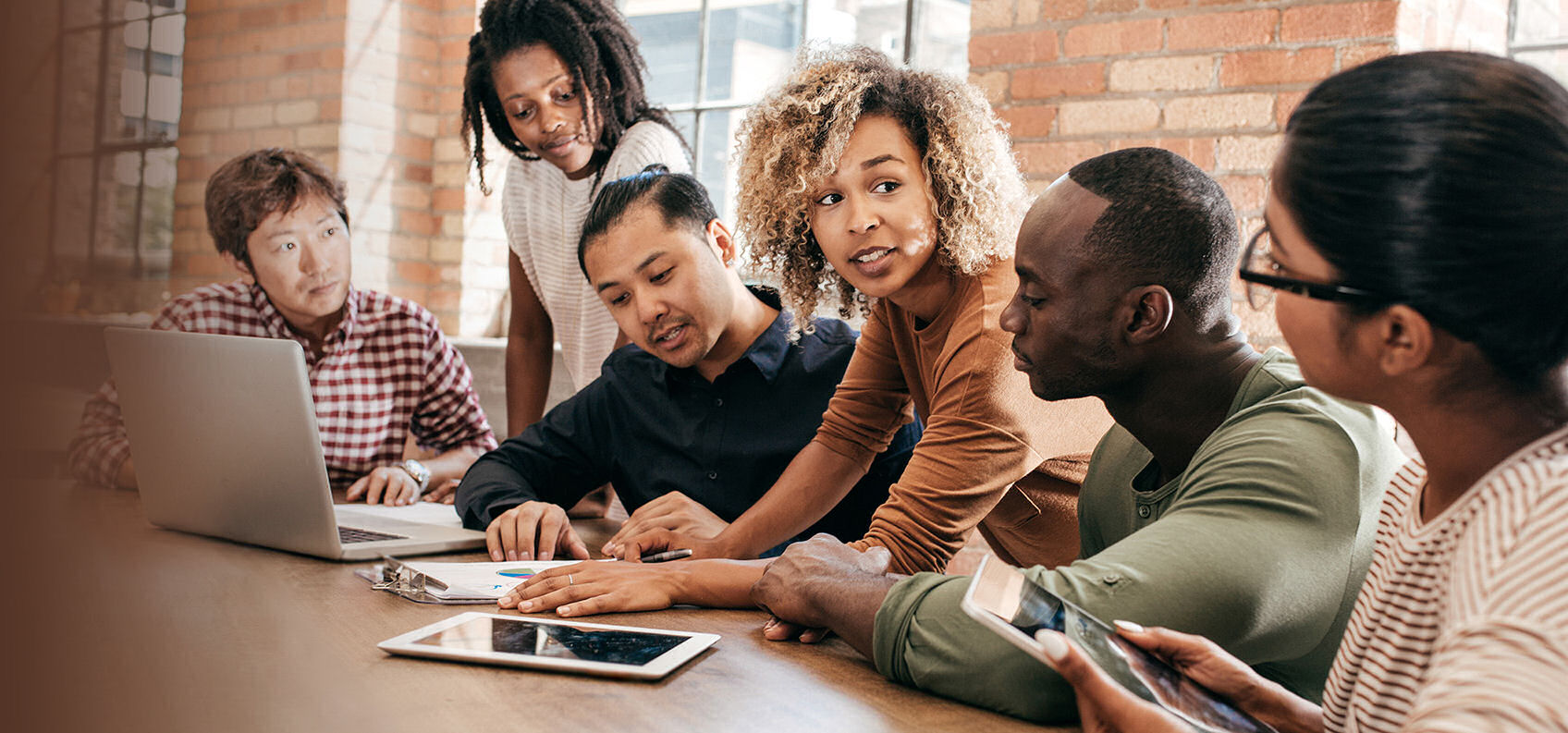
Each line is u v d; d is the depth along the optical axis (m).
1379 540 0.69
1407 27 2.09
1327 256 0.57
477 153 2.24
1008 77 2.55
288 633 0.96
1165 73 2.34
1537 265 0.53
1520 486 0.53
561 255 2.18
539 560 1.32
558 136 2.05
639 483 1.71
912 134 1.18
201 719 0.72
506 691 0.80
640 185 1.50
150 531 1.43
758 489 1.63
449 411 2.16
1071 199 0.86
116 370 1.43
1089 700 0.61
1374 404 0.60
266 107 3.76
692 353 1.51
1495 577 0.50
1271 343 2.16
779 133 1.22
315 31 3.63
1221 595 0.74
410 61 3.74
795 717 0.77
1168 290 0.84
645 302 1.47
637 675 0.84
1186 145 2.32
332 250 1.97
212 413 1.33
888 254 1.19
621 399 1.73
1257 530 0.77
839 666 0.91
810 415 1.63
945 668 0.82
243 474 1.32
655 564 1.14
